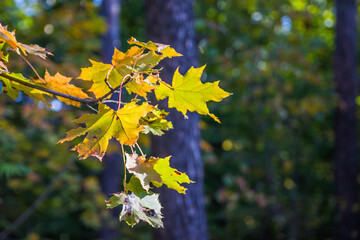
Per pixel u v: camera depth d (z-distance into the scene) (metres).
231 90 7.91
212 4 7.79
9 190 6.14
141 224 6.00
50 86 1.04
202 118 9.95
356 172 8.46
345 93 8.52
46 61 2.96
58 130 5.80
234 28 7.67
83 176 8.43
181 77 0.98
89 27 5.23
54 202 5.84
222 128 9.55
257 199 6.49
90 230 9.95
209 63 7.52
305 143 9.02
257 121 7.82
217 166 8.85
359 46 10.30
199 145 4.20
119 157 8.45
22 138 4.15
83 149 0.84
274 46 7.59
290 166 7.99
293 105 7.30
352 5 8.66
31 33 4.96
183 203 4.03
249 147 8.81
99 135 0.85
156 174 0.86
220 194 6.50
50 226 8.88
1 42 1.07
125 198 0.83
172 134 4.02
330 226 9.13
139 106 0.86
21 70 2.73
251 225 8.02
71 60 5.28
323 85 8.38
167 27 4.10
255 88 7.04
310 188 9.45
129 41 0.94
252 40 7.97
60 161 5.14
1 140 3.67
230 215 7.46
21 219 4.83
